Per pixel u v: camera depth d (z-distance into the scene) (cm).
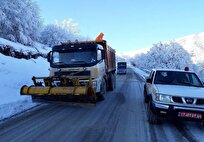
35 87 813
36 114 786
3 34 3297
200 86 745
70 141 524
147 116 741
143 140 533
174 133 589
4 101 932
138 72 4512
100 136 559
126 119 725
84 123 676
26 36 3672
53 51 1007
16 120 702
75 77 813
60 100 795
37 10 4081
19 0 3347
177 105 601
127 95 1264
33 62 2653
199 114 589
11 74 1566
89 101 763
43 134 573
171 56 4484
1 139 536
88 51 974
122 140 531
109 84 1417
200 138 553
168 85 722
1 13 2941
